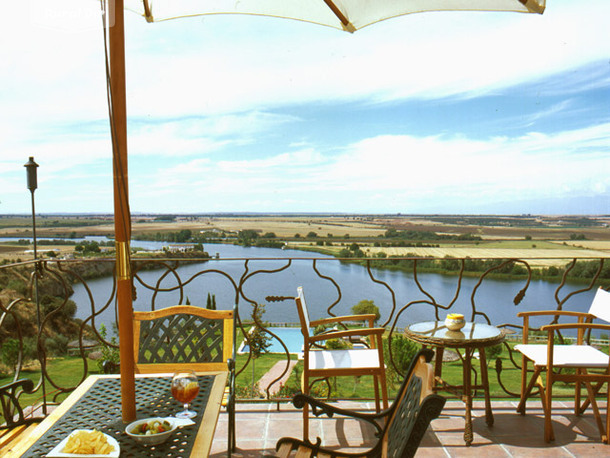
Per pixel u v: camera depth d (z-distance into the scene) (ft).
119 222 5.12
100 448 4.53
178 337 8.07
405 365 62.34
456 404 10.23
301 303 8.48
